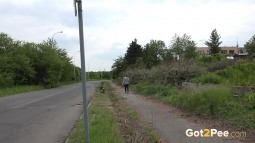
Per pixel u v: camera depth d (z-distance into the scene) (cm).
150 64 6706
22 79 5759
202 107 1423
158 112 1627
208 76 2167
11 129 1265
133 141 962
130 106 2011
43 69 6469
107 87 5412
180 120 1324
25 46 6362
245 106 1290
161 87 2756
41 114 1750
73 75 10656
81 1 549
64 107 2122
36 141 1037
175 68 2853
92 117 1459
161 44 7700
